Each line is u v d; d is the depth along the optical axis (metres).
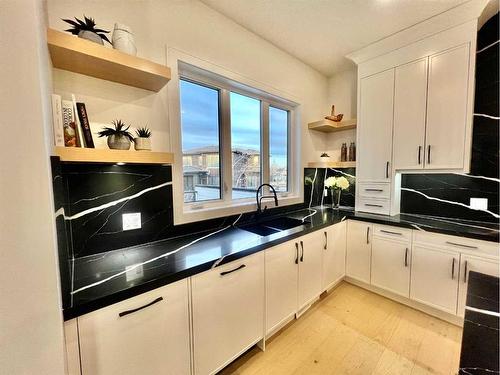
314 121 2.83
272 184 2.57
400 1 1.65
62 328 0.73
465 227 1.80
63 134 0.98
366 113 2.38
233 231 1.81
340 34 2.07
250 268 1.44
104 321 0.89
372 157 2.37
